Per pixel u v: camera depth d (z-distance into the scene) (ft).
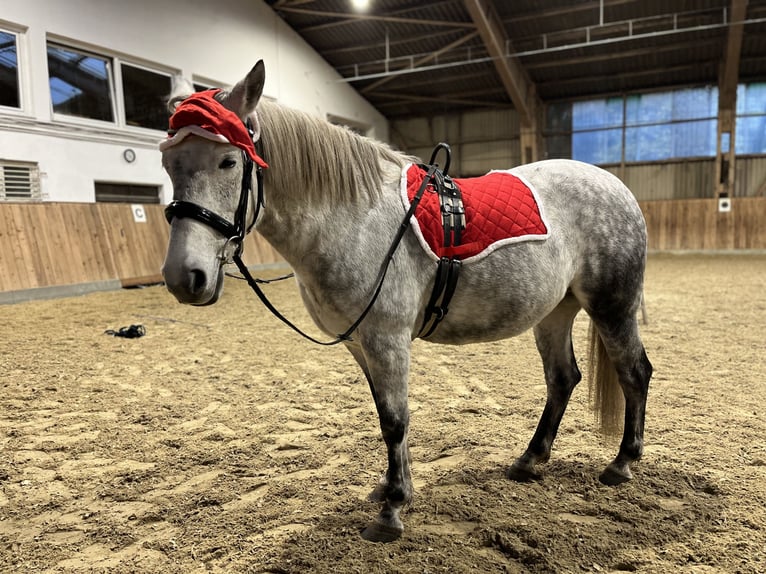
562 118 51.26
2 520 6.18
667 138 47.62
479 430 8.58
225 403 10.26
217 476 7.18
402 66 47.29
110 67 30.27
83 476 7.23
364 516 5.94
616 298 6.46
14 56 25.77
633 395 6.61
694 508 5.91
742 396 9.86
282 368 12.75
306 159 5.14
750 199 43.16
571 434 8.32
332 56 46.96
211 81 36.55
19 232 23.17
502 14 39.42
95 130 28.91
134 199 31.96
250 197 4.80
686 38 40.70
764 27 38.55
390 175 5.79
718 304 20.74
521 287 5.81
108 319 19.11
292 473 7.24
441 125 56.18
